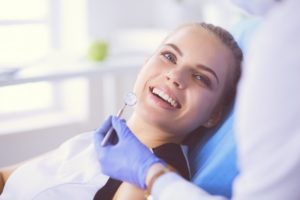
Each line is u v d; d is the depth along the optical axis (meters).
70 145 1.15
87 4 2.28
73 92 2.31
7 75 1.59
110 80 2.24
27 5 2.22
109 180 1.00
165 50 1.07
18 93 2.29
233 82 1.08
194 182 0.96
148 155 0.91
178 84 1.03
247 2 0.81
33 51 2.27
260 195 0.66
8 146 2.04
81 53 2.10
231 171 0.92
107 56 2.07
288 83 0.61
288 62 0.60
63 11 2.31
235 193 0.71
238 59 1.08
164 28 2.44
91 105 2.27
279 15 0.63
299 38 0.60
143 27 2.52
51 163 1.14
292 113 0.61
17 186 1.12
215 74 1.04
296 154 0.61
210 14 2.19
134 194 0.93
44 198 1.01
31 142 2.11
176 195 0.79
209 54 1.04
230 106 1.09
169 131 1.07
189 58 1.04
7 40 2.18
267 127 0.63
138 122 1.09
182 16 2.37
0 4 2.14
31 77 1.60
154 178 0.84
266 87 0.62
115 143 1.02
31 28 2.25
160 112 1.04
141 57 2.16
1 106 2.25
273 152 0.63
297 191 0.63
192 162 1.10
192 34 1.07
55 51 2.24
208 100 1.05
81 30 2.30
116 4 2.39
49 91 2.37
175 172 0.91
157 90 1.05
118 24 2.42
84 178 1.04
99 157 0.97
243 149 0.67
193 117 1.05
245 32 1.12
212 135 1.09
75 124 2.25
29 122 2.18
